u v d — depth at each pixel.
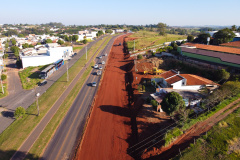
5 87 50.31
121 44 114.75
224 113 28.06
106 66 68.81
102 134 29.22
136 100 38.91
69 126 31.06
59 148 26.03
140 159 23.80
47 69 57.56
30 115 34.34
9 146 26.03
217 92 32.62
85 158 24.34
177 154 21.94
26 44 112.75
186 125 25.89
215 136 23.16
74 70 63.69
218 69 43.53
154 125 29.31
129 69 63.22
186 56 61.44
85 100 40.69
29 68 69.00
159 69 57.44
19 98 43.06
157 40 108.50
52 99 40.94
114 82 52.72
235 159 19.45
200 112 30.33
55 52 75.38
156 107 33.53
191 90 37.97
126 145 26.69
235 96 32.81
